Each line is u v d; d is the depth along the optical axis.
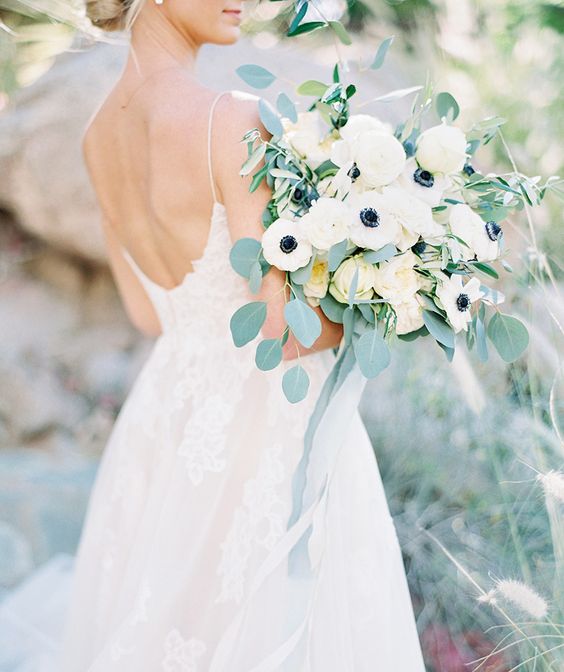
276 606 1.46
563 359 2.15
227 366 1.63
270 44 2.29
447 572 2.38
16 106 4.32
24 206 4.68
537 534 2.24
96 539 1.96
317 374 1.60
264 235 1.39
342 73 1.56
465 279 1.54
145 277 1.80
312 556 1.44
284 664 1.43
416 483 2.74
